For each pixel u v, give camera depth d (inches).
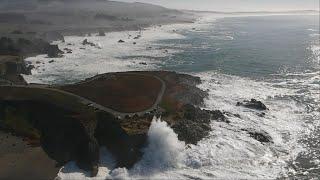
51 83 3897.6
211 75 4114.2
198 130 2518.5
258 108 3078.2
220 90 3535.9
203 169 2210.9
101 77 3270.2
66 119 2440.9
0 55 4431.6
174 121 2524.6
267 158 2348.7
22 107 2650.1
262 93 3499.0
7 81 3373.5
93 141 2285.9
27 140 2440.9
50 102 2637.8
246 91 3540.8
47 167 2198.6
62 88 2955.2
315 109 3122.5
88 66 4633.4
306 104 3230.8
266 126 2780.5
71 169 2201.0
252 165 2267.5
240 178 2134.6
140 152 2269.9
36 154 2305.6
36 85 3139.8
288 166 2273.6
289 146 2507.4
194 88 3334.2
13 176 2103.8
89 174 2158.0
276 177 2159.2
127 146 2281.0
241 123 2787.9
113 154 2320.4
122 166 2230.6
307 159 2351.1
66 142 2362.2
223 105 3137.3
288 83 3823.8
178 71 4320.9
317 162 2317.9
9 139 2452.0
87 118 2426.2
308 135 2664.9
